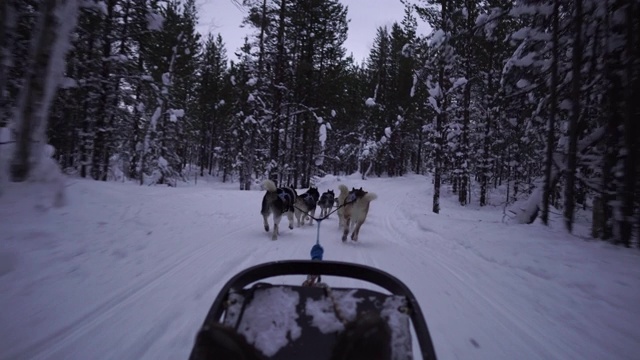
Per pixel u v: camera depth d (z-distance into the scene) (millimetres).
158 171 31859
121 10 20906
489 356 3814
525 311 5098
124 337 3777
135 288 5152
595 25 10336
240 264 6727
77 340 3668
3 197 7812
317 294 2969
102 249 6699
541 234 9914
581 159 10945
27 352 3398
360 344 2105
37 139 8695
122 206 10383
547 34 11672
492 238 9648
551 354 3902
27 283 4902
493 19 12438
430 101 18297
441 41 15602
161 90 25078
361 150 45094
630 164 8734
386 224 14172
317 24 28781
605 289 5766
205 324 2271
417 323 2551
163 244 7621
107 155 25328
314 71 31266
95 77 20781
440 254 8680
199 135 49438
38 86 8516
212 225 10445
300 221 12047
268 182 9391
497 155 29188
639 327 4574
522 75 12664
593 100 11656
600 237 9914
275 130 26297
